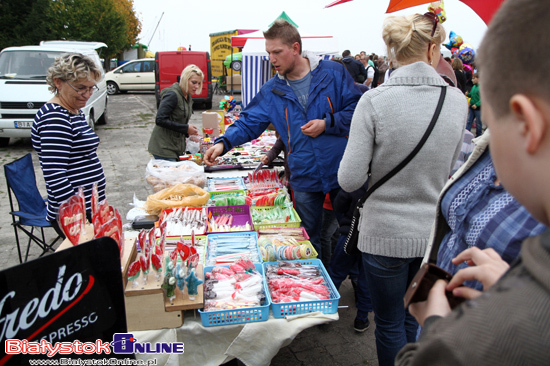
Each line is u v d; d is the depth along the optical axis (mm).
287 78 2732
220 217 2824
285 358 2512
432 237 1305
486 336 423
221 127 5473
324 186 2744
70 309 1012
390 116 1589
